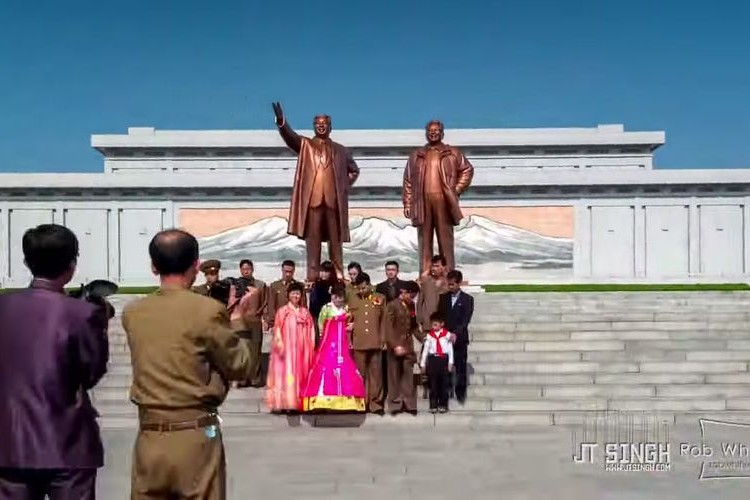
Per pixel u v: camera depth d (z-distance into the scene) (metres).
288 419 15.04
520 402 15.97
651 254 39.72
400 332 15.04
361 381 14.93
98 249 39.66
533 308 23.56
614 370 17.70
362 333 15.09
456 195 21.12
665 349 19.05
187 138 48.34
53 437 5.88
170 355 6.10
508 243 39.41
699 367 17.73
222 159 48.94
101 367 6.20
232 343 6.20
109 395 16.61
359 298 15.32
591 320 21.38
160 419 6.11
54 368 5.93
